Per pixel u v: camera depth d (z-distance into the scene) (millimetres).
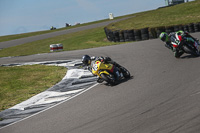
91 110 24422
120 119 20531
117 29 90000
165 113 19750
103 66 32469
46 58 72188
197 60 36219
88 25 192500
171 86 26688
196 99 21344
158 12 125625
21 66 62500
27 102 31797
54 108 27672
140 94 26172
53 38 150125
